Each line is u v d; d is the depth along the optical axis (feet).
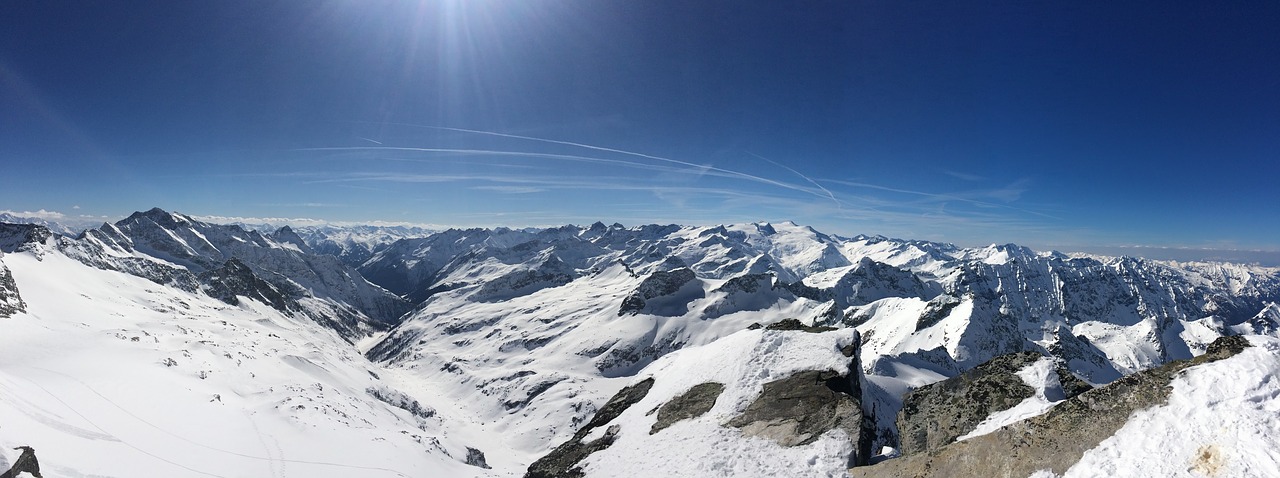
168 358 463.01
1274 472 48.78
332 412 419.33
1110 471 60.08
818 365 135.23
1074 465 64.08
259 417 362.94
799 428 106.52
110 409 284.82
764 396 126.21
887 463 86.28
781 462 96.32
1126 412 66.33
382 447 364.38
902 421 99.45
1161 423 61.62
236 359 552.41
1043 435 70.95
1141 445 60.80
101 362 385.91
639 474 108.68
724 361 156.25
